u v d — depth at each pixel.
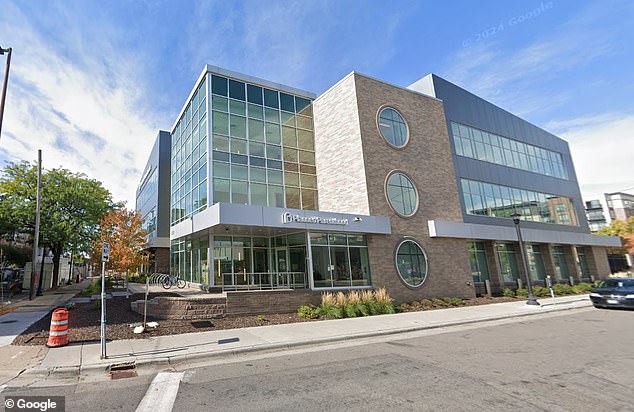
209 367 7.41
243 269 19.33
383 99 21.58
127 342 9.29
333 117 22.14
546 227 30.83
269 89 22.77
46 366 7.12
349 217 17.81
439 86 25.64
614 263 39.03
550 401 5.18
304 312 13.94
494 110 29.81
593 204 68.94
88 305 15.73
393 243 19.33
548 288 24.89
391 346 9.31
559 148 36.25
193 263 21.52
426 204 21.55
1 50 14.30
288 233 18.70
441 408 4.94
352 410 4.92
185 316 12.45
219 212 14.98
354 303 15.21
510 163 29.66
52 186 25.94
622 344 9.12
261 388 5.94
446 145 24.14
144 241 18.12
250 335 10.30
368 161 19.67
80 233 26.75
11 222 24.81
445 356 8.05
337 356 8.23
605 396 5.37
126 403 5.36
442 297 20.14
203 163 20.33
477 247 24.69
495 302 20.44
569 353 8.20
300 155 23.02
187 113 24.92
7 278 33.41
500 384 5.96
